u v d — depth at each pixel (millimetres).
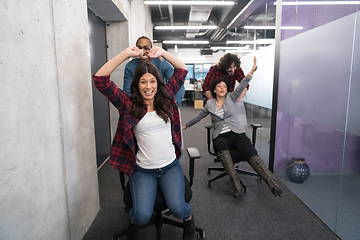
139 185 1246
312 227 1619
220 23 6633
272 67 2627
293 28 2172
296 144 2148
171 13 6062
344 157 1538
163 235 1540
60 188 1212
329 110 1683
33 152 982
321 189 1742
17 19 882
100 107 2945
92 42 2738
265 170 1882
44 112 1062
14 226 874
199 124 5992
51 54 1120
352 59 1461
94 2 2506
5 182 828
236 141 2143
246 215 1771
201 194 2125
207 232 1567
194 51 12328
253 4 3654
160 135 1306
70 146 1322
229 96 2279
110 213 1792
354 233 1426
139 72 1275
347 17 1490
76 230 1403
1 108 807
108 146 3236
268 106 2760
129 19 3357
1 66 804
